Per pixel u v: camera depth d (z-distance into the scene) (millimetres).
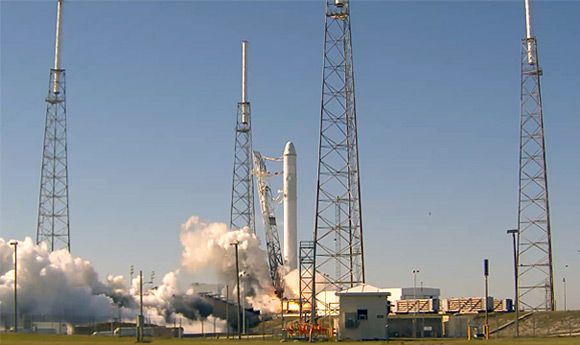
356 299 123812
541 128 159375
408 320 146125
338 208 152250
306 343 114250
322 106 150875
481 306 166250
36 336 117000
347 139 151250
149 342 107812
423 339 123812
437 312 174375
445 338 128375
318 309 183125
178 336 153125
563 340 109938
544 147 159000
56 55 179375
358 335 122750
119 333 141125
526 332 143250
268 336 149125
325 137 151000
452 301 172250
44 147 179375
